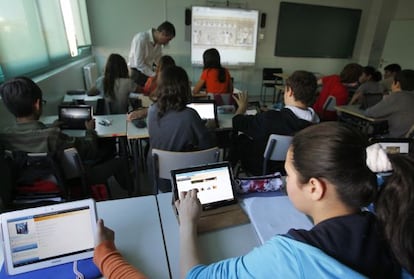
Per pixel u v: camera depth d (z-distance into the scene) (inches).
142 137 79.7
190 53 231.1
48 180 55.5
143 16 211.8
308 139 21.3
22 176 52.7
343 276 17.1
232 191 43.1
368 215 20.6
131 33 213.6
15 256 29.3
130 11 208.2
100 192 71.4
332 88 138.6
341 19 256.5
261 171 73.9
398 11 259.1
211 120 89.1
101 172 75.7
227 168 43.7
